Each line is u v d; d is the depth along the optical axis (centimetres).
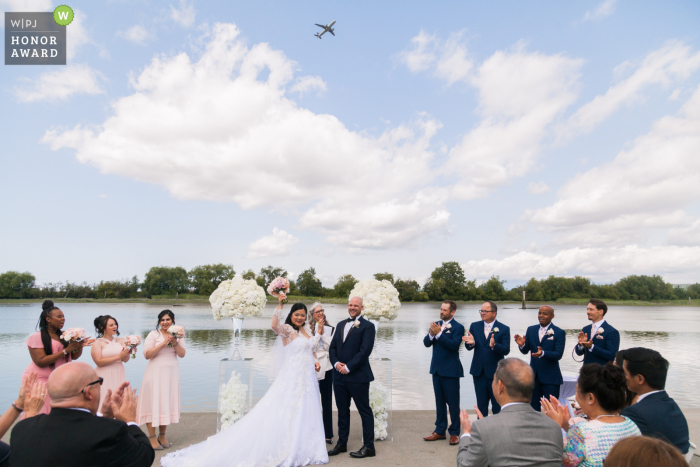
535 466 229
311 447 492
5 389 1009
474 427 247
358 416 709
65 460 204
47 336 457
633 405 284
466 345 562
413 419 684
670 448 156
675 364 1485
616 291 13088
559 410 277
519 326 3200
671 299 13325
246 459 457
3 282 9344
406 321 4003
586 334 595
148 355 527
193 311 5503
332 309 6425
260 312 616
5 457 235
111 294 10438
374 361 608
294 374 509
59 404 215
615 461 163
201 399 931
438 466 480
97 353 514
